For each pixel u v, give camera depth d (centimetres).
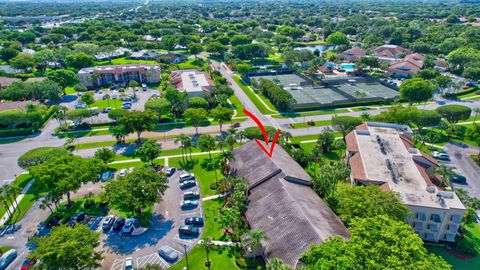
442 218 7156
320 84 19312
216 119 12356
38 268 5588
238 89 18238
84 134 12800
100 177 9694
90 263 5719
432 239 7344
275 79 18462
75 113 12888
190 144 10562
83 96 15438
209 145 10181
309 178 8725
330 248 4875
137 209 7969
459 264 6700
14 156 11175
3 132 12662
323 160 10612
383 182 8081
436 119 11806
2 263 6581
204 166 10369
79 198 8806
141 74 19762
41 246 5675
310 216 6800
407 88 14538
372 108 15238
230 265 6600
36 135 12800
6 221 7938
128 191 7362
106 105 15875
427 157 9262
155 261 6706
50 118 14462
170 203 8556
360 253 4634
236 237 7162
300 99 16612
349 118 11850
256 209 7544
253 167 9025
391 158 9112
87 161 8544
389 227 5075
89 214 8162
